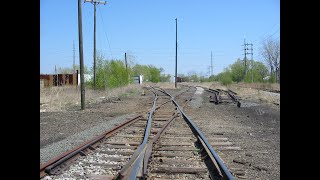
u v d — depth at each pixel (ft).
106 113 68.64
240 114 70.90
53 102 84.99
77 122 55.31
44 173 24.14
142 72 353.51
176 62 228.43
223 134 45.09
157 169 25.81
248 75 289.53
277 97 115.55
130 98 112.57
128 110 74.79
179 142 37.52
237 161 29.58
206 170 25.96
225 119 61.87
